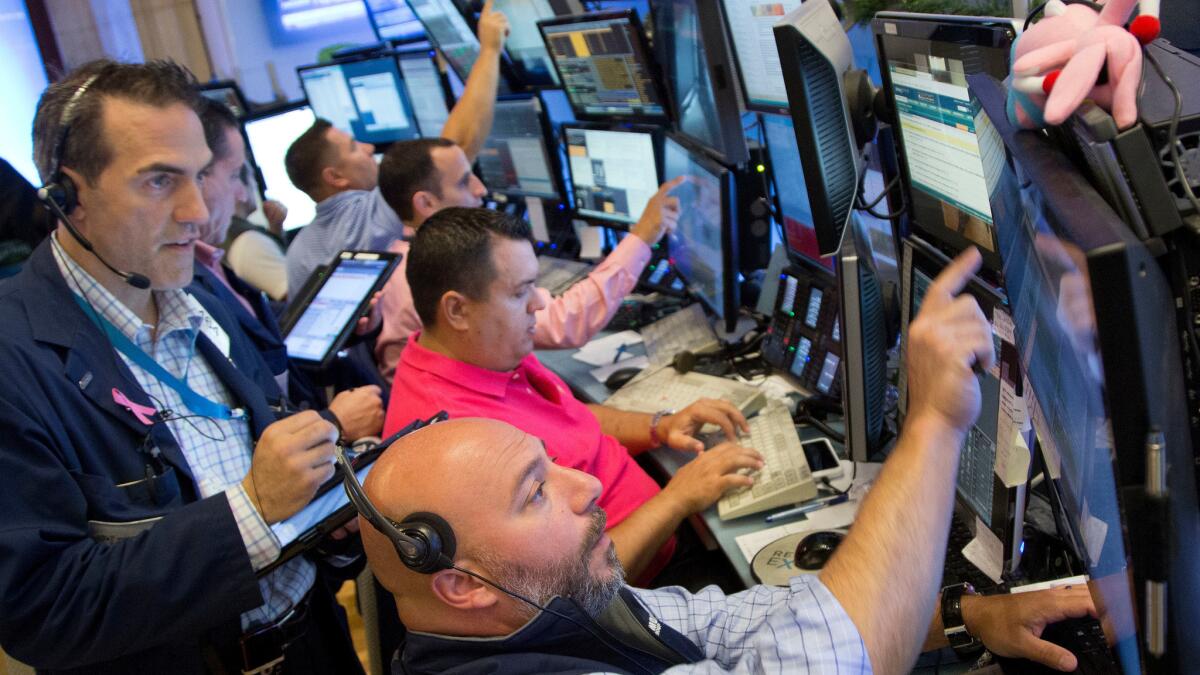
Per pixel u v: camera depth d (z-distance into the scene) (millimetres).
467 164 2852
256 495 1362
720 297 2611
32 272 1440
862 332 1682
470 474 1052
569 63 3119
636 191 3023
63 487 1322
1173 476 622
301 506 1365
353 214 3186
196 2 5195
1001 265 1222
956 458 1052
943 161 1471
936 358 1028
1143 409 593
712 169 2459
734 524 1811
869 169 2092
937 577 1020
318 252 3240
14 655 1340
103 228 1400
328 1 5449
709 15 2234
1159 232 707
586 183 3299
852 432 1759
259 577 1368
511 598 1064
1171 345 665
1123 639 807
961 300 1041
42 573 1299
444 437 1084
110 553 1318
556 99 3854
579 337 2490
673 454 2186
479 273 1822
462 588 1060
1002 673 1250
